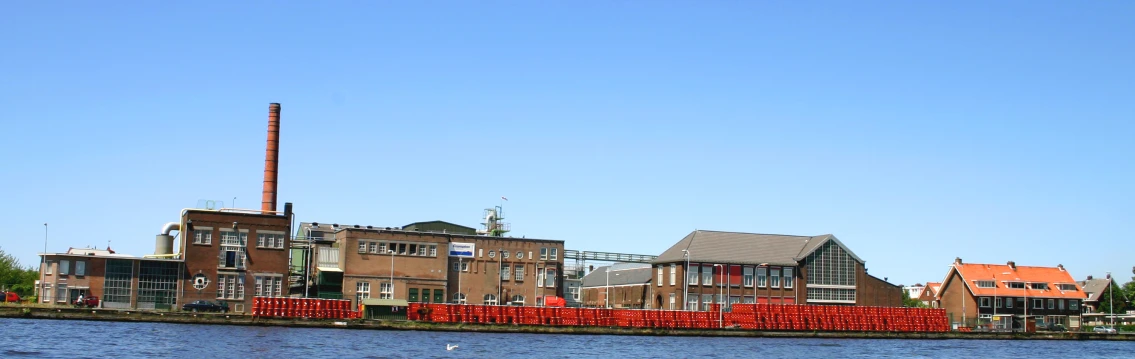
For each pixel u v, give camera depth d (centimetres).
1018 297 18325
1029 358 11538
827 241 16638
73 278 12825
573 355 9819
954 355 11625
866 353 11475
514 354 9625
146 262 13188
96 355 7950
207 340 9544
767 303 15712
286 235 13962
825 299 16462
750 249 16562
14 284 18400
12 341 8681
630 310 13775
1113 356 12256
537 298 15412
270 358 8269
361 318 12719
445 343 10569
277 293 13762
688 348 11312
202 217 13512
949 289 18838
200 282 13388
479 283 15125
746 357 10300
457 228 16900
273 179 14325
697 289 15975
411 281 14675
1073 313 18562
